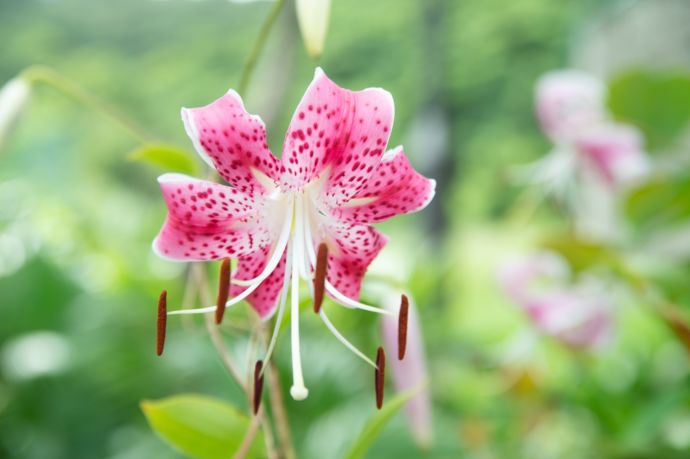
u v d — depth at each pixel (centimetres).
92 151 495
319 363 109
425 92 264
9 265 147
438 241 238
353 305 47
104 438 122
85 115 504
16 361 128
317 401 106
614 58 271
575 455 97
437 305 145
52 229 169
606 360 109
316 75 44
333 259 48
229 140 44
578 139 85
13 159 210
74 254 160
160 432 49
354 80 582
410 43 565
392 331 55
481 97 570
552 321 82
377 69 577
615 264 72
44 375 127
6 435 125
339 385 108
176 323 129
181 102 627
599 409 94
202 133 44
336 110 44
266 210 47
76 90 54
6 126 54
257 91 180
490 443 100
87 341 130
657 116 87
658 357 111
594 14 293
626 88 85
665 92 85
